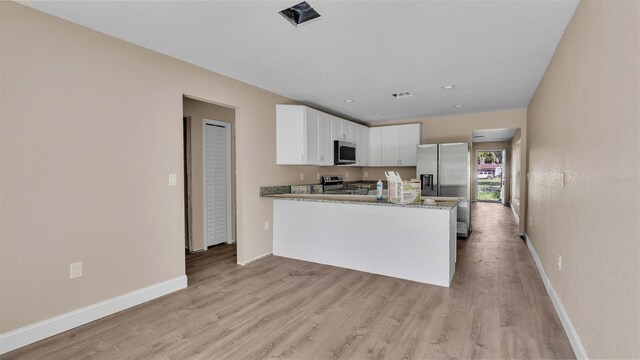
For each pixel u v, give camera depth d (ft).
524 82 12.09
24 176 6.82
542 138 11.35
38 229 7.04
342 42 8.50
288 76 11.56
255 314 8.32
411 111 17.83
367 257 11.65
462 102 15.52
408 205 10.22
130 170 8.73
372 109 17.33
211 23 7.49
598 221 5.42
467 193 17.29
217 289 10.07
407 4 6.57
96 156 7.99
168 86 9.64
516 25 7.50
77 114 7.63
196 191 14.73
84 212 7.79
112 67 8.28
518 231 18.37
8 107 6.57
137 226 8.92
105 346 6.82
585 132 6.17
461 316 8.09
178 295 9.59
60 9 6.90
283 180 14.70
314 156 14.85
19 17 6.69
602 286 5.18
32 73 6.89
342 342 6.96
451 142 19.08
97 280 8.07
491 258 13.23
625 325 4.33
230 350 6.68
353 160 18.48
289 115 14.12
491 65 10.25
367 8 6.73
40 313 7.09
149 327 7.64
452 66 10.39
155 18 7.27
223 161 16.12
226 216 16.34
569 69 7.40
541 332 7.30
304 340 7.06
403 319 7.97
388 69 10.70
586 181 6.08
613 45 4.81
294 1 6.50
